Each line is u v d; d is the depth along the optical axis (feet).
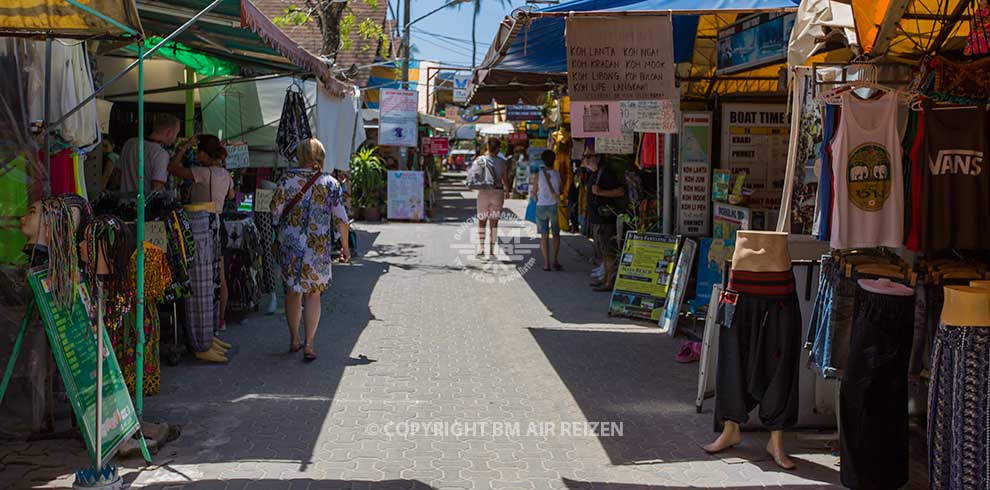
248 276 30.48
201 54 31.63
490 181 51.42
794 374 17.10
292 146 34.19
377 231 65.87
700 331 29.91
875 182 15.94
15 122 17.29
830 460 17.67
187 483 15.84
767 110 32.09
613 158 39.32
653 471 16.98
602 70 20.66
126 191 23.66
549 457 17.72
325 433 18.99
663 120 30.71
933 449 13.99
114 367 16.65
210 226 25.71
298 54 27.55
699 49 34.14
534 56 33.32
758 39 26.58
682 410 21.17
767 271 17.04
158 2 20.76
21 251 17.34
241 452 17.65
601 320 32.78
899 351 14.96
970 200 15.47
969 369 13.24
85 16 15.78
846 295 16.57
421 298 37.19
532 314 33.91
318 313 25.63
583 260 50.03
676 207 33.53
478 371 24.82
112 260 16.66
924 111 15.60
